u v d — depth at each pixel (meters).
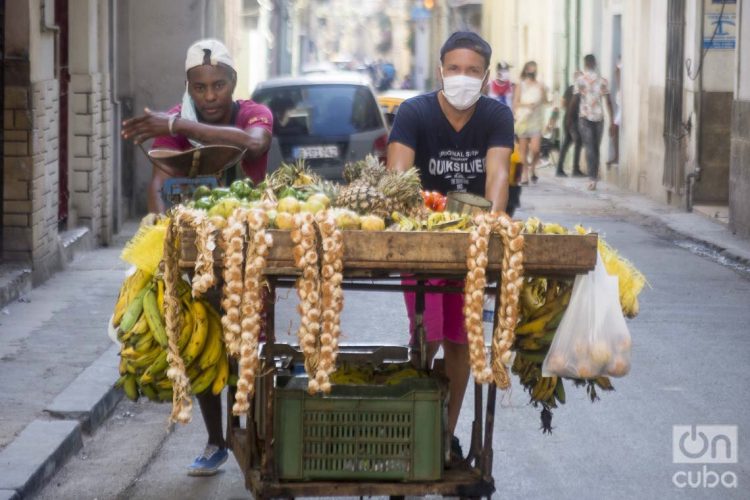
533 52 45.62
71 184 16.42
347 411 5.64
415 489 5.68
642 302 13.73
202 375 6.13
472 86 6.95
